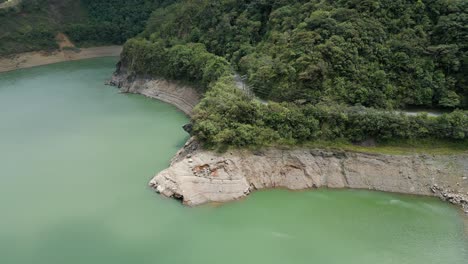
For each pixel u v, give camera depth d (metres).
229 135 65.44
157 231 54.53
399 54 72.94
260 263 48.59
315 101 70.12
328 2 83.62
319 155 65.81
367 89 70.88
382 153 65.12
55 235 54.00
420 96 71.00
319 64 70.88
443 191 61.47
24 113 99.38
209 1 119.00
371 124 66.25
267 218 57.50
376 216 57.84
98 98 112.06
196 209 59.28
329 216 57.84
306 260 49.12
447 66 71.81
